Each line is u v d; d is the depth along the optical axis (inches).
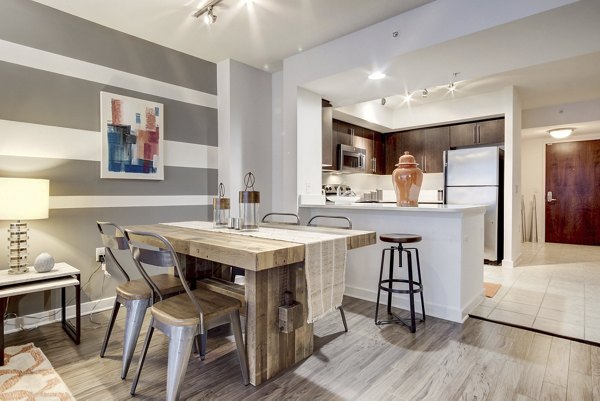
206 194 145.8
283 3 102.1
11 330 96.2
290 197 142.9
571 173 259.0
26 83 98.3
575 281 148.8
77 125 108.3
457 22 97.3
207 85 146.0
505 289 136.2
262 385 68.5
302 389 67.1
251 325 68.7
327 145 161.8
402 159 116.6
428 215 109.1
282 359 73.9
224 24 114.7
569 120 201.0
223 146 147.6
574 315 107.0
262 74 158.4
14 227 88.7
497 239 184.2
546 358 79.4
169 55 132.6
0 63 93.8
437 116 214.8
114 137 115.9
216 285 84.9
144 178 123.9
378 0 100.8
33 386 68.2
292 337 76.2
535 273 163.9
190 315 62.2
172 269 95.9
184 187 137.9
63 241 106.0
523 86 172.1
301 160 142.7
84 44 109.8
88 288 111.3
